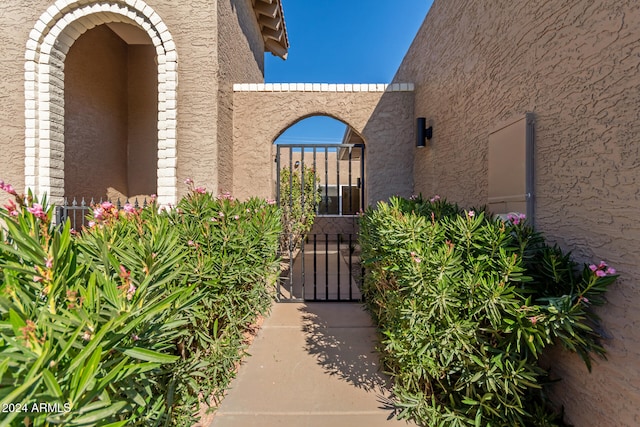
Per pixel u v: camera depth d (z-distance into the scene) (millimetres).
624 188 1851
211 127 5566
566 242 2322
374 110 6320
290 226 6430
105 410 1100
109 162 7703
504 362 2174
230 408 2791
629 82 1816
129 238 2150
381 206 3457
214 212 3328
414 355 2506
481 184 3701
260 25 9359
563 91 2357
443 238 2580
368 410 2758
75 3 5535
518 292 2070
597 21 2043
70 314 1198
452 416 2402
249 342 3996
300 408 2789
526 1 2822
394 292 2789
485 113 3604
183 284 2709
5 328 1088
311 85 6262
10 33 5535
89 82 7172
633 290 1782
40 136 5582
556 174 2432
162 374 2371
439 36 5062
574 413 2225
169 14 5586
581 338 1945
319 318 4785
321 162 16531
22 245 1249
